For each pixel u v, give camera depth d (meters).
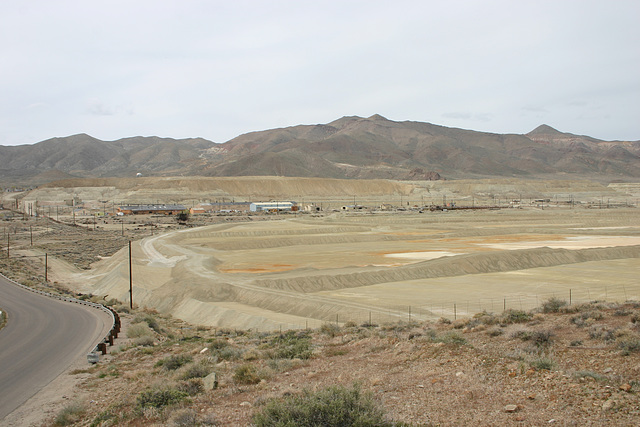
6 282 66.06
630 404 12.86
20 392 21.67
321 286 66.75
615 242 114.06
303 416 12.58
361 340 25.72
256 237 130.00
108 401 19.27
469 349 20.25
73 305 48.25
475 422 12.98
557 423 12.41
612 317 25.39
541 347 19.59
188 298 61.75
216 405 16.58
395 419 13.45
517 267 80.62
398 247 111.44
